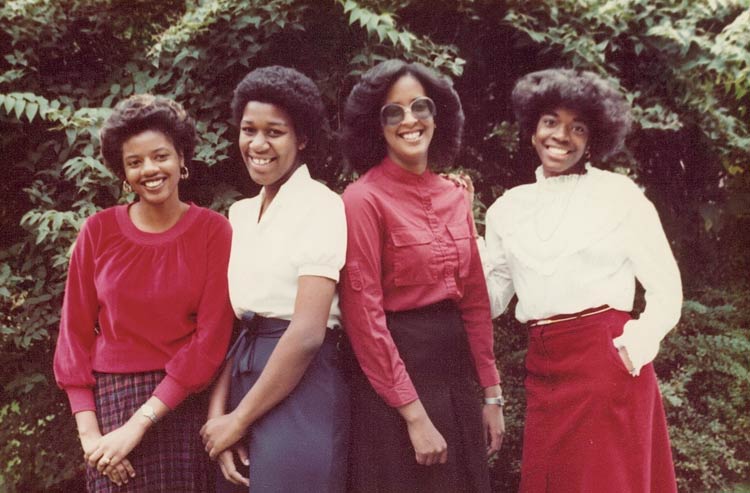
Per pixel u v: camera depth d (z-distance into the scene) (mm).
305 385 1999
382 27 3318
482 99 4156
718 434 4180
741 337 4387
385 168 2170
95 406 2064
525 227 2330
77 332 2086
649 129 4090
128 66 3725
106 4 3738
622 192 2258
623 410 2180
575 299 2211
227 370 2146
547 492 2285
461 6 3674
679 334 4402
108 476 2008
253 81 2027
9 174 3689
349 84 3516
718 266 4695
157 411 2006
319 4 3430
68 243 3488
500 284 2441
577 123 2293
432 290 2109
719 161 4371
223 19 3434
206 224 2127
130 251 2061
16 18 3605
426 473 2076
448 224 2170
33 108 3383
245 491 2057
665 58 3916
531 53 3924
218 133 3496
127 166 2047
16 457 3838
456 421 2129
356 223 2045
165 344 2057
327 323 2037
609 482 2170
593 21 3781
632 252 2232
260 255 2021
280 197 2043
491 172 4289
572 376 2229
